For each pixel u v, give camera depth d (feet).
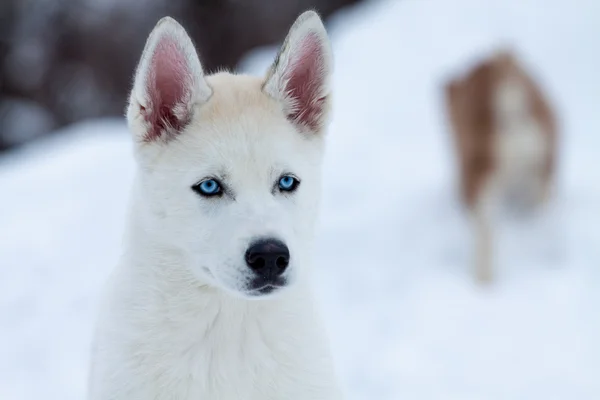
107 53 87.66
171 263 14.82
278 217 14.34
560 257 33.37
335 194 39.83
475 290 31.53
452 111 36.76
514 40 56.08
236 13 90.94
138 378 14.55
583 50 53.67
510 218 36.83
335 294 31.73
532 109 35.53
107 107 88.38
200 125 15.05
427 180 40.52
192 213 14.58
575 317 29.19
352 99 53.21
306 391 14.84
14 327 30.55
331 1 91.50
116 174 42.86
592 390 24.93
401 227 36.24
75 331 29.96
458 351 27.48
